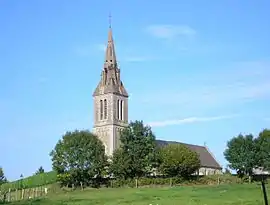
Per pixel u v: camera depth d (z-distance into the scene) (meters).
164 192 96.38
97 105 187.25
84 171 143.25
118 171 140.88
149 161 142.50
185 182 136.50
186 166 142.50
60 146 145.00
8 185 153.88
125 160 140.88
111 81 187.12
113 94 184.50
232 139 151.62
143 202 76.12
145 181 134.00
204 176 145.12
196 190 98.44
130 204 73.69
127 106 189.62
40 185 150.12
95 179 145.88
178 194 89.75
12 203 81.62
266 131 152.00
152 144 144.50
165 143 186.62
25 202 82.69
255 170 153.00
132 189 113.75
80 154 143.75
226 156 150.62
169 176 143.50
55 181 155.38
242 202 72.62
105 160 147.12
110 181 142.12
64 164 143.38
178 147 146.50
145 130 145.12
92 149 145.75
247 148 148.88
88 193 104.50
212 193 89.44
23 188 142.88
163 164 143.12
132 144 142.75
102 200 82.31
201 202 74.25
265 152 146.38
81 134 148.50
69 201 82.19
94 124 186.62
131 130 144.75
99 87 188.25
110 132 182.00
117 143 182.88
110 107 184.12
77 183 145.00
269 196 81.88
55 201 82.75
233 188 100.81
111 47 192.62
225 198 79.88
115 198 85.69
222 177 143.25
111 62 190.12
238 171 149.62
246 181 138.12
